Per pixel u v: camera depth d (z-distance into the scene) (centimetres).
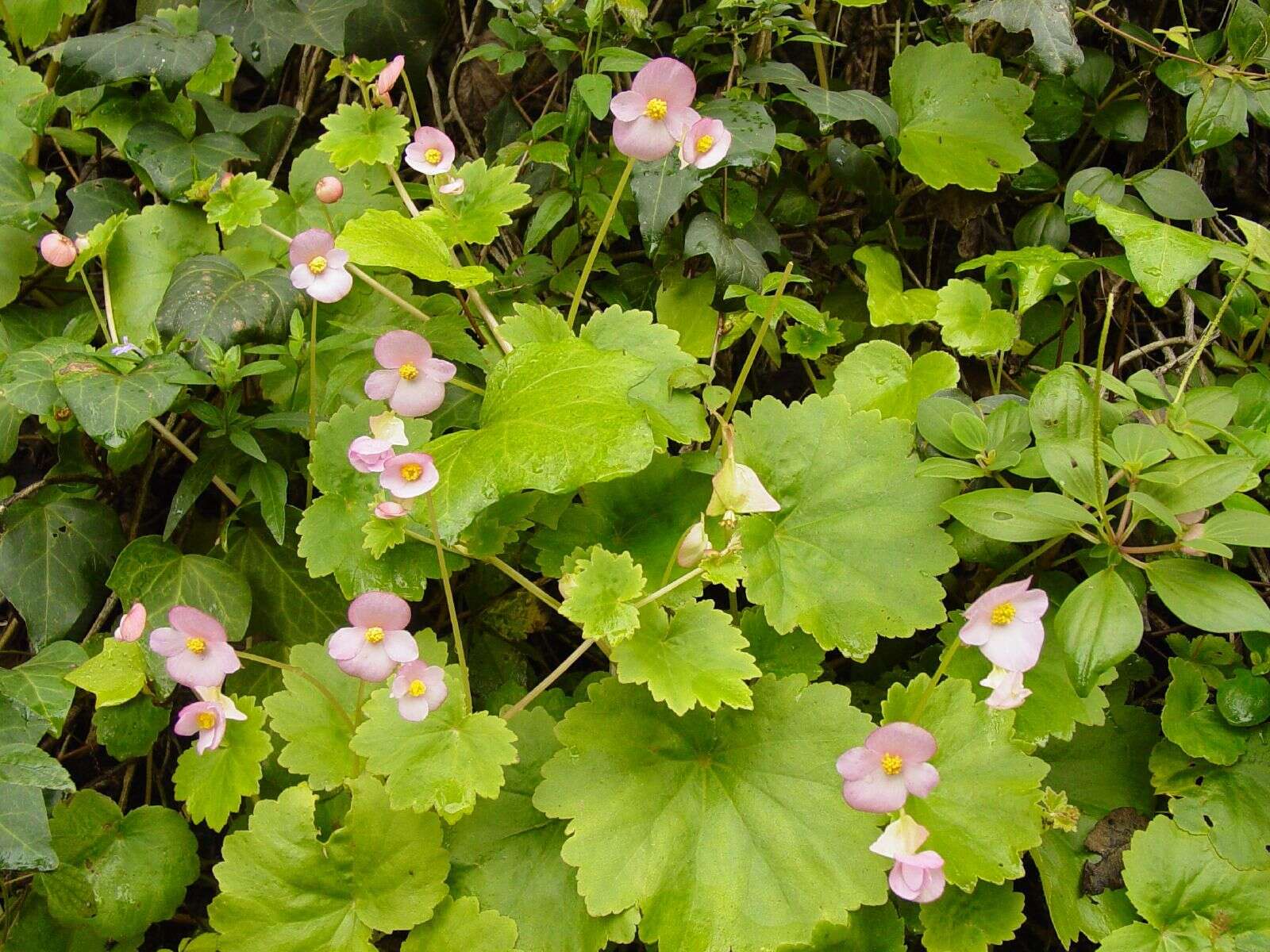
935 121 61
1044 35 57
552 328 52
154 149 59
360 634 42
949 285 57
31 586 53
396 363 44
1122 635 43
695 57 62
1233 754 48
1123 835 49
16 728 47
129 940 50
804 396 65
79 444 54
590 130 64
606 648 47
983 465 49
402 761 44
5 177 59
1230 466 45
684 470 52
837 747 46
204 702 45
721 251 57
